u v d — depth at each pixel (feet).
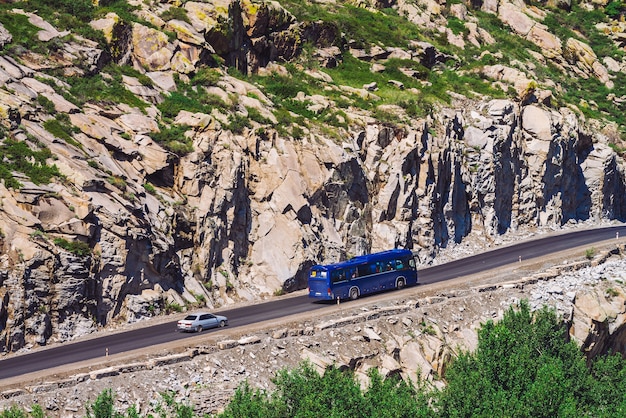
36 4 317.42
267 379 208.13
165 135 283.59
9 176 234.99
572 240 359.87
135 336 225.76
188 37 326.85
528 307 247.29
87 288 234.38
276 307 260.42
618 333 284.20
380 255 278.87
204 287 266.98
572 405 193.98
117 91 293.02
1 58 274.16
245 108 314.76
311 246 293.84
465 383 199.41
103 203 246.88
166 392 191.21
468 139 373.40
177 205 272.10
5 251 223.30
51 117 265.13
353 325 238.27
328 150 313.53
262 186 295.69
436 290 275.39
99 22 312.71
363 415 181.88
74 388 182.80
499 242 363.97
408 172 335.47
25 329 219.20
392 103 361.92
